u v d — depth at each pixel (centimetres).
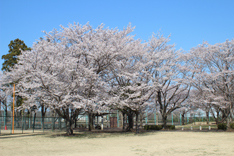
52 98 1986
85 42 2139
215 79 2495
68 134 2153
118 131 2592
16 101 3131
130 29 2527
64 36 2291
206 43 2672
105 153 1129
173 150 1173
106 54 2073
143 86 2302
